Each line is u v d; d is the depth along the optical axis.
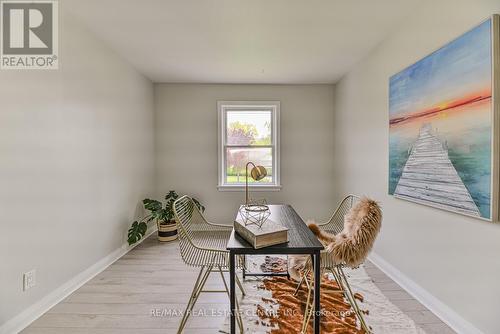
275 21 2.16
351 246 1.48
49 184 1.89
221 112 3.88
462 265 1.58
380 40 2.48
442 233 1.73
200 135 3.88
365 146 2.87
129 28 2.28
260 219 1.65
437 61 1.70
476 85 1.42
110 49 2.66
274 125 3.93
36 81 1.79
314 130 3.92
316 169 3.93
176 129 3.86
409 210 2.08
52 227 1.91
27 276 1.71
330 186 3.94
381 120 2.51
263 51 2.74
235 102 3.87
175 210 1.63
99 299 1.97
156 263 2.66
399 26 2.19
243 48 2.67
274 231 1.38
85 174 2.28
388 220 2.38
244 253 1.32
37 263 1.78
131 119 3.13
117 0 1.88
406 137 2.05
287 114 3.90
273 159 3.96
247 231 1.40
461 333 1.56
